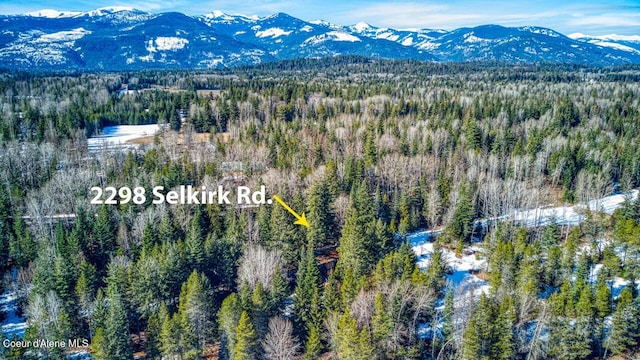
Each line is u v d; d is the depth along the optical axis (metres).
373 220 84.75
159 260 72.81
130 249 83.75
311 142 129.38
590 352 63.03
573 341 62.44
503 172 122.88
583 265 74.88
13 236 85.81
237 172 120.50
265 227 85.88
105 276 79.19
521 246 79.75
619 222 85.69
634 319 63.12
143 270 70.25
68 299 69.69
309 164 116.69
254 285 69.81
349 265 74.31
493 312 60.44
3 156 118.94
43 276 70.38
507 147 133.25
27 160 119.12
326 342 66.31
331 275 68.69
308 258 72.06
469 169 114.00
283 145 128.38
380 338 59.16
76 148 140.50
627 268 77.62
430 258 84.44
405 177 109.88
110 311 61.06
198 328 64.38
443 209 101.56
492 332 59.50
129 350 60.06
